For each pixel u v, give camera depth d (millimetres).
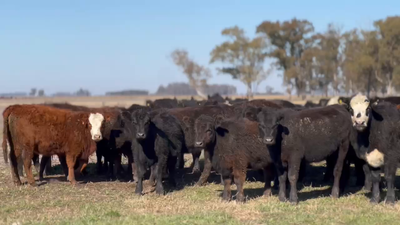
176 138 11391
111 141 12805
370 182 11180
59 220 8367
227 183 10227
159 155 10914
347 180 11945
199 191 11359
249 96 75625
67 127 12008
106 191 11281
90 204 9812
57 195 10828
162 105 19875
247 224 7961
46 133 11789
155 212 9062
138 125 10398
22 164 12898
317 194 10984
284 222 8148
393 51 62312
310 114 10148
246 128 9859
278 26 74438
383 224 7988
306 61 74750
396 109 9492
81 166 12664
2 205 9734
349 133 10453
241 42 73500
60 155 12367
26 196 10680
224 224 7992
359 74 66688
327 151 10156
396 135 9297
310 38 76562
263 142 9523
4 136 11852
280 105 14188
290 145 9758
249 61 73812
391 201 9516
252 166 10102
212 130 9977
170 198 10422
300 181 12375
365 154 9789
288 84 76375
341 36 78062
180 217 8391
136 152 10984
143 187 11906
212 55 74688
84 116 12242
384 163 9516
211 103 19125
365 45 64875
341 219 8336
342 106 10891
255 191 11289
